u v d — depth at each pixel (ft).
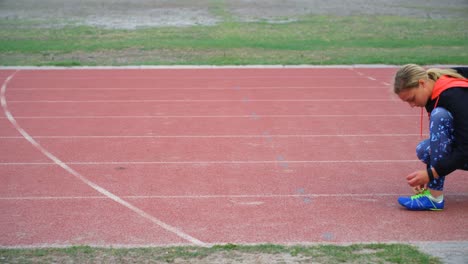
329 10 118.21
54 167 25.62
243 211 20.07
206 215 19.69
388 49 70.28
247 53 66.59
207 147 28.84
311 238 17.67
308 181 23.44
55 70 55.16
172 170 25.00
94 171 24.95
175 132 32.01
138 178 23.90
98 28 92.38
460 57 61.62
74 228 18.62
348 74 52.24
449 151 18.90
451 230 18.26
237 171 24.82
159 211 20.11
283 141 30.01
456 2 132.67
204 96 42.45
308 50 69.36
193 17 106.73
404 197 20.22
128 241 17.54
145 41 77.15
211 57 63.57
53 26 94.53
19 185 23.11
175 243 17.37
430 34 85.05
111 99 41.63
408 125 33.68
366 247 16.58
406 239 17.56
